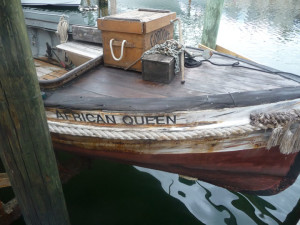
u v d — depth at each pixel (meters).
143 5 21.73
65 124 2.85
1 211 3.07
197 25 15.05
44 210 2.43
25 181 2.21
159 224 3.41
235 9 18.98
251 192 3.33
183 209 3.64
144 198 3.80
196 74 3.21
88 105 2.67
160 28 3.35
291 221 3.45
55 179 2.35
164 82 3.02
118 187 3.96
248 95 2.54
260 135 2.54
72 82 3.16
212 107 2.50
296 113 2.43
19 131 1.93
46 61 5.93
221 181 3.17
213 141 2.59
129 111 2.58
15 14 1.59
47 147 2.14
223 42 11.81
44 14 5.70
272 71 3.18
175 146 2.68
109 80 3.18
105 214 3.53
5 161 2.16
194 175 3.13
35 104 1.90
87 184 4.00
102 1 21.11
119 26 3.09
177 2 23.08
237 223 3.44
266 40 12.20
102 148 2.93
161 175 4.25
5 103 1.81
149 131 2.61
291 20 15.91
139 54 3.20
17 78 1.74
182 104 2.53
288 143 2.47
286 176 3.01
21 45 1.68
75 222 3.40
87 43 5.21
